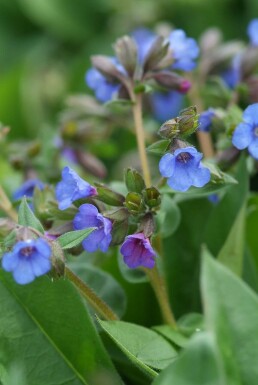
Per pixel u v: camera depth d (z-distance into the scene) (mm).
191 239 409
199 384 283
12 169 503
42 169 483
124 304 389
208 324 295
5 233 344
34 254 320
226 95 465
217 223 396
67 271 352
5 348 346
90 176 496
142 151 395
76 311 344
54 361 347
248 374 308
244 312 307
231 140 388
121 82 406
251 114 359
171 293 406
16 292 346
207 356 283
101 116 495
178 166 345
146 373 347
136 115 401
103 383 347
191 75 477
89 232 333
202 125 401
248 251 397
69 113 507
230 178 364
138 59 414
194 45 415
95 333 343
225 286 307
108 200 356
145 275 379
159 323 404
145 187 357
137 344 349
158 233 369
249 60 450
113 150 517
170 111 533
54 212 365
